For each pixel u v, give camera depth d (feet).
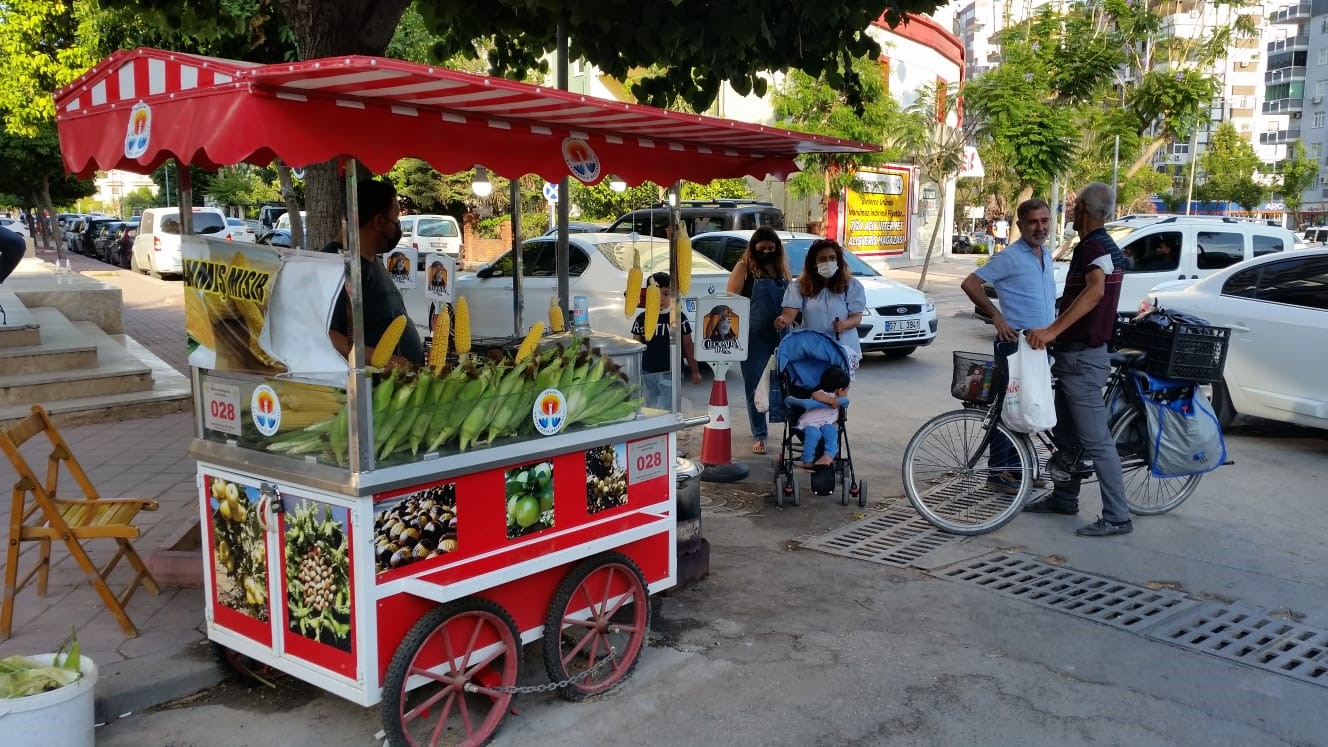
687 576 15.94
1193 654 13.50
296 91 9.04
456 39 20.88
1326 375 23.93
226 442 11.22
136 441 24.84
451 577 10.46
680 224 13.46
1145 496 19.88
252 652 11.18
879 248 99.30
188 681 12.17
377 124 9.70
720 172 14.37
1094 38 74.54
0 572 15.74
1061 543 18.03
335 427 9.87
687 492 15.78
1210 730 11.47
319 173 16.89
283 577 10.59
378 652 9.98
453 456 10.49
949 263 112.47
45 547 14.64
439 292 23.50
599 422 12.44
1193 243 40.47
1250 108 278.26
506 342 15.43
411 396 10.12
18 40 43.45
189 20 20.01
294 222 26.25
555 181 11.62
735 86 18.88
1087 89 75.00
